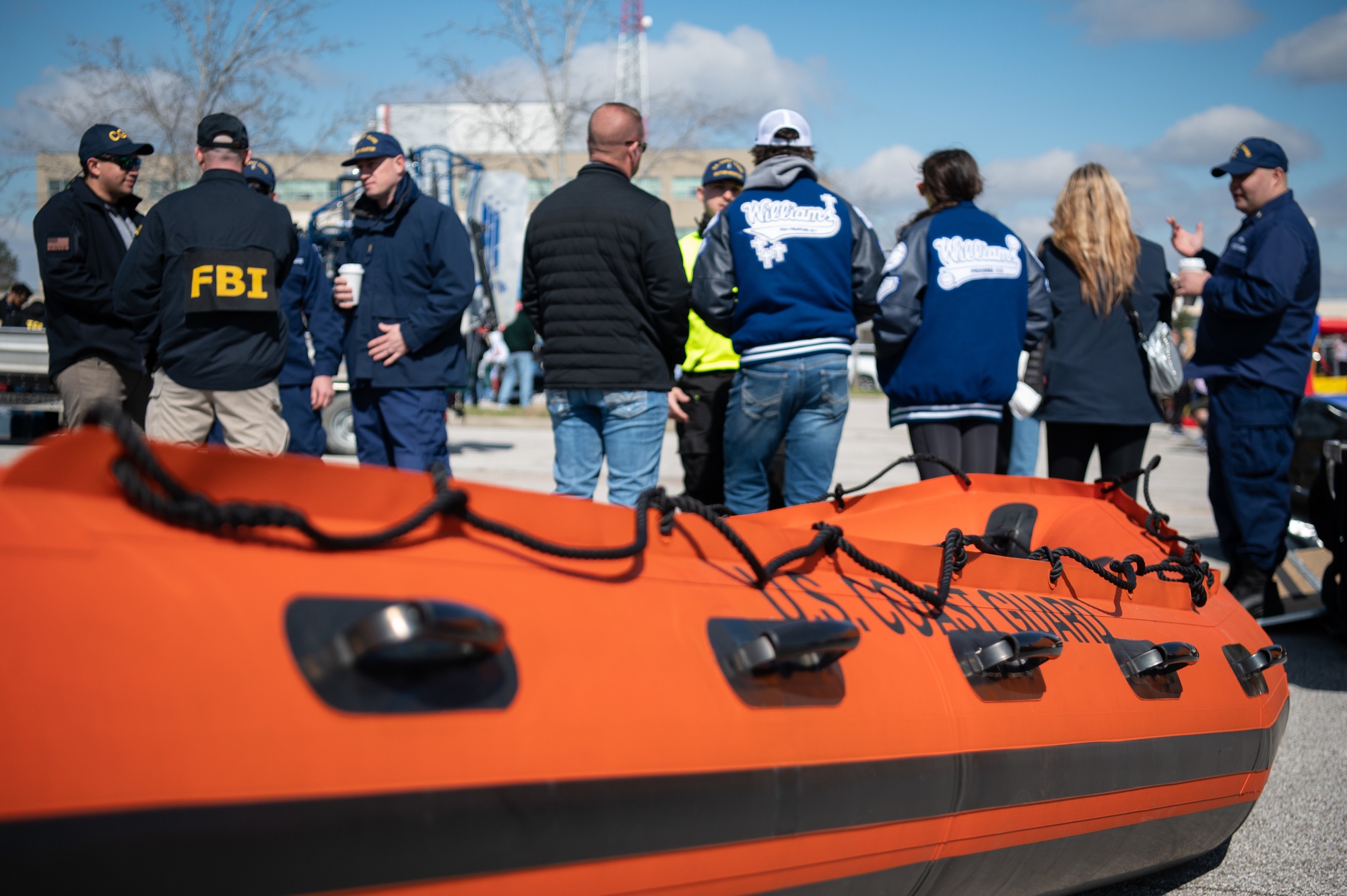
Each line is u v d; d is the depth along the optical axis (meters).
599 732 1.35
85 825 0.95
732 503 4.57
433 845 1.16
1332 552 5.20
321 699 1.13
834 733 1.66
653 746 1.40
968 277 4.27
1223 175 5.12
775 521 3.05
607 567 1.58
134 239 4.56
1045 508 3.23
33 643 0.99
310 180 34.19
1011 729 1.99
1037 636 2.03
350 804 1.10
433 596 1.30
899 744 1.77
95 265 4.86
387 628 1.13
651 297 4.06
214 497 1.22
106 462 1.12
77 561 1.06
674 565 1.72
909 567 2.20
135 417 5.23
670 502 1.72
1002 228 4.39
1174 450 17.59
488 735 1.24
